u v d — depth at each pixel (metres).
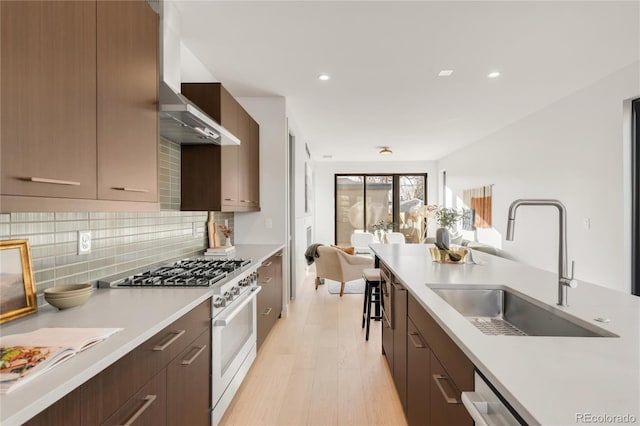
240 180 3.31
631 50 2.90
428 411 1.49
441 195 8.98
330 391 2.46
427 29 2.54
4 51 0.92
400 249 3.53
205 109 2.71
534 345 0.96
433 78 3.48
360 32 2.59
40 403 0.76
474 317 1.81
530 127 4.81
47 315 1.35
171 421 1.42
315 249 5.74
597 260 3.65
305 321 4.04
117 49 1.41
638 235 3.28
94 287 1.80
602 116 3.55
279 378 2.65
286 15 2.35
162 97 1.87
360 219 9.49
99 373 0.99
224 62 3.10
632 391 0.71
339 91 3.88
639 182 3.26
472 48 2.85
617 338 1.02
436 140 6.61
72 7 1.16
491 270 2.24
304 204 6.41
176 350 1.47
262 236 4.18
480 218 6.43
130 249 2.12
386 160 9.24
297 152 5.24
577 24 2.48
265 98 4.12
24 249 1.35
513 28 2.53
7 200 0.93
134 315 1.36
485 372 0.83
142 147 1.60
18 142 0.96
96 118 1.28
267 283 3.33
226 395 2.07
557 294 1.58
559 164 4.22
